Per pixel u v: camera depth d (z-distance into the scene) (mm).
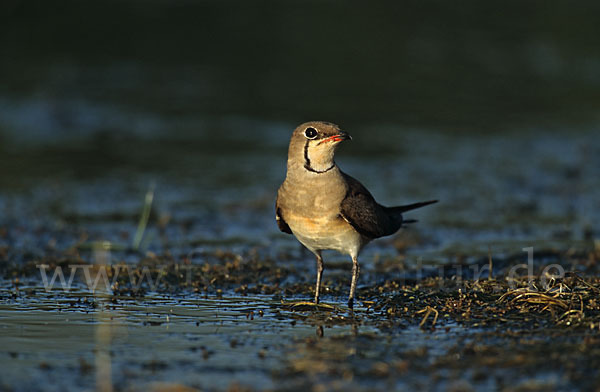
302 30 26766
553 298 9289
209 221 14578
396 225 10922
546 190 16469
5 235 13398
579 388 7109
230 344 8453
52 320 9336
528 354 7918
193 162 18078
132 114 21000
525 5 30047
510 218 14820
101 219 14492
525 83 23500
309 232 10031
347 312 9766
